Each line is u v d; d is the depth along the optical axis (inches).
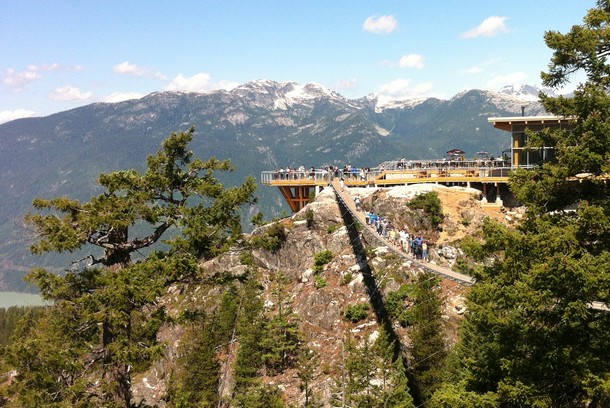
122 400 682.2
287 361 1563.7
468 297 681.6
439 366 1216.8
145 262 736.3
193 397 1466.5
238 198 812.6
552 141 697.6
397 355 1387.8
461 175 2052.2
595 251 605.3
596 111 610.5
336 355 1475.1
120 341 656.4
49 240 683.4
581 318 593.0
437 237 1774.1
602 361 578.9
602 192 651.5
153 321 689.6
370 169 2279.8
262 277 1951.3
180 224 778.2
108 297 644.1
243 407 1373.0
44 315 711.1
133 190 785.6
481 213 1818.4
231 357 1649.9
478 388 695.7
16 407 616.4
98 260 751.1
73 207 733.9
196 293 1834.4
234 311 1701.5
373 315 1562.5
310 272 1851.6
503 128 1994.3
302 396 1391.5
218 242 810.2
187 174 826.2
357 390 1192.2
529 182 669.9
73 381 650.2
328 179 2209.6
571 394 613.3
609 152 601.0
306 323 1656.0
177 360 1672.0
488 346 754.2
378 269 1707.7
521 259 629.0
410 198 1895.9
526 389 589.6
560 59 664.4
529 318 642.8
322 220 1996.8
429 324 1268.5
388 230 1581.0
